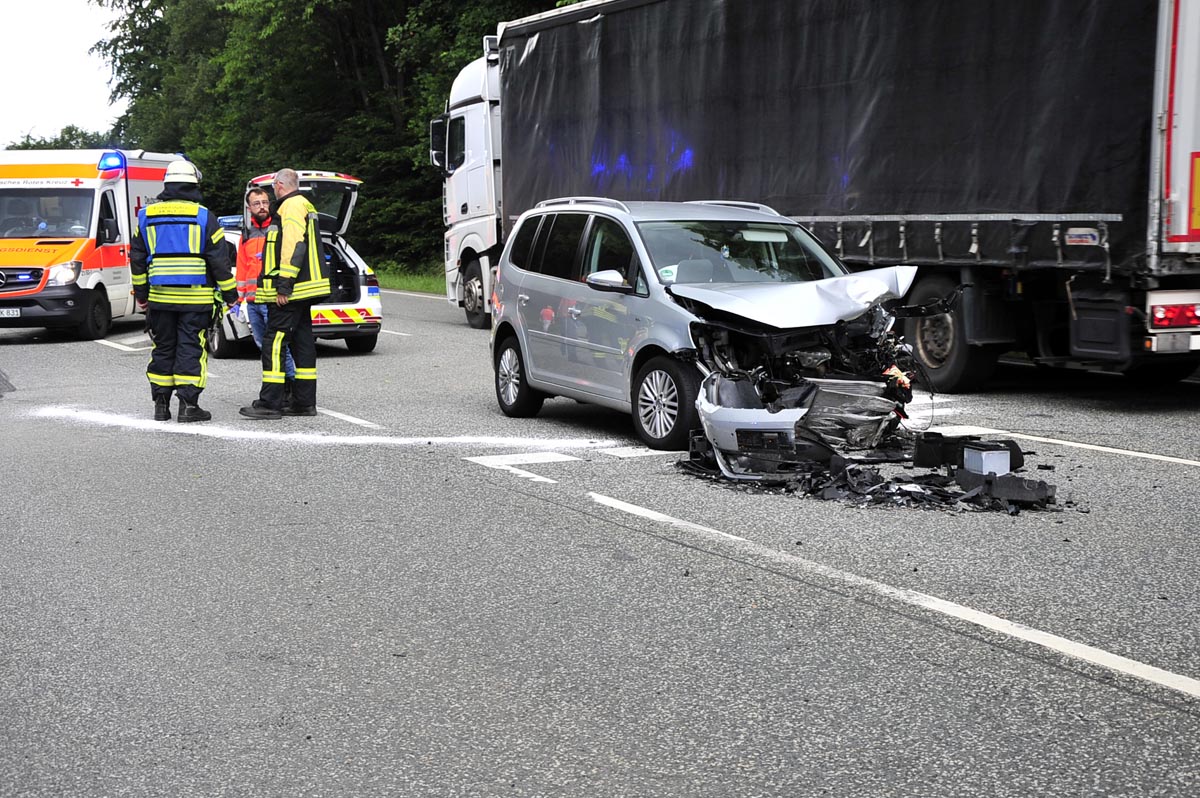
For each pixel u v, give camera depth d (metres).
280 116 43.59
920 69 11.59
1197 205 9.86
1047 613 5.34
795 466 8.16
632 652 4.94
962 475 7.62
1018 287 11.22
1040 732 4.10
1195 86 9.76
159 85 62.06
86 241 19.55
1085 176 10.21
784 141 13.14
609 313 9.67
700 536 6.75
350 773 3.88
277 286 10.95
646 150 15.02
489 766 3.92
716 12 13.81
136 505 7.70
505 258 11.25
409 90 39.50
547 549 6.52
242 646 5.07
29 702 4.50
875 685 4.54
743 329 8.59
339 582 5.97
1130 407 11.30
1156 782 3.72
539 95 16.95
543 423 10.76
